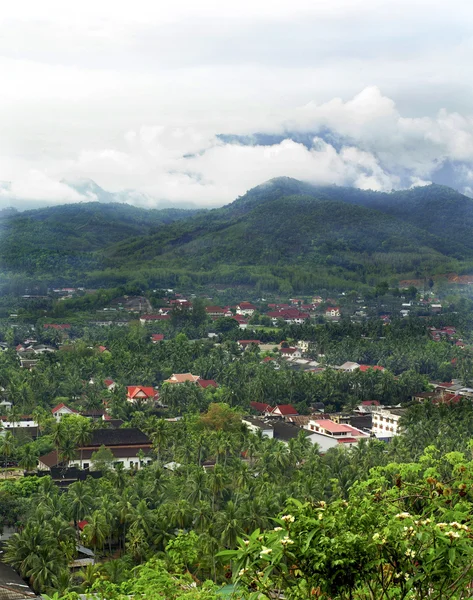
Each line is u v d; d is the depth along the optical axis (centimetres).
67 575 9119
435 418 18675
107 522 11138
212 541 9212
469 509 3186
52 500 11912
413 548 2786
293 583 2869
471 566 2761
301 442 16600
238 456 16512
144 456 16962
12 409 19050
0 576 9162
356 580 2803
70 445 16025
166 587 4550
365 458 14350
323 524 2805
